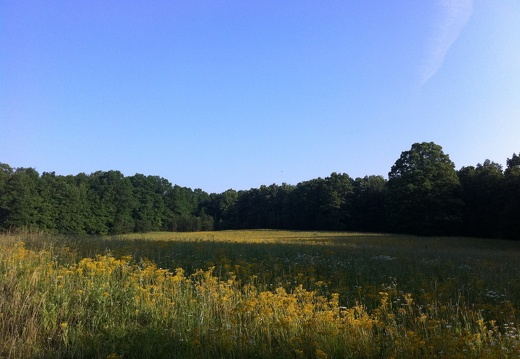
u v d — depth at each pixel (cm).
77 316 540
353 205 7781
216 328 515
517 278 1002
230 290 662
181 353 460
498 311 673
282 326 505
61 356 450
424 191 5238
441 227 5222
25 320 517
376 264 1200
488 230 5016
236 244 1700
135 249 1138
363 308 685
